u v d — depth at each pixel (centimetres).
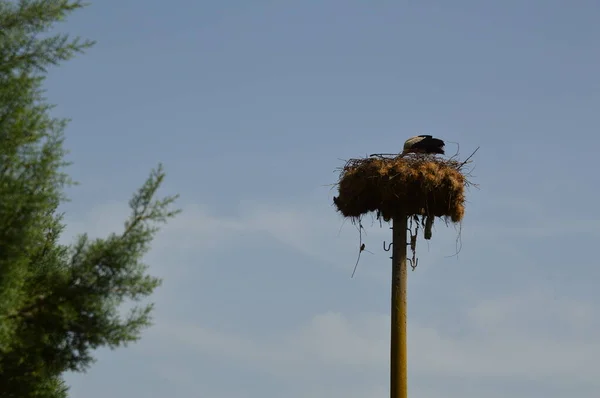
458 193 2173
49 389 1673
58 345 1555
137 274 1523
